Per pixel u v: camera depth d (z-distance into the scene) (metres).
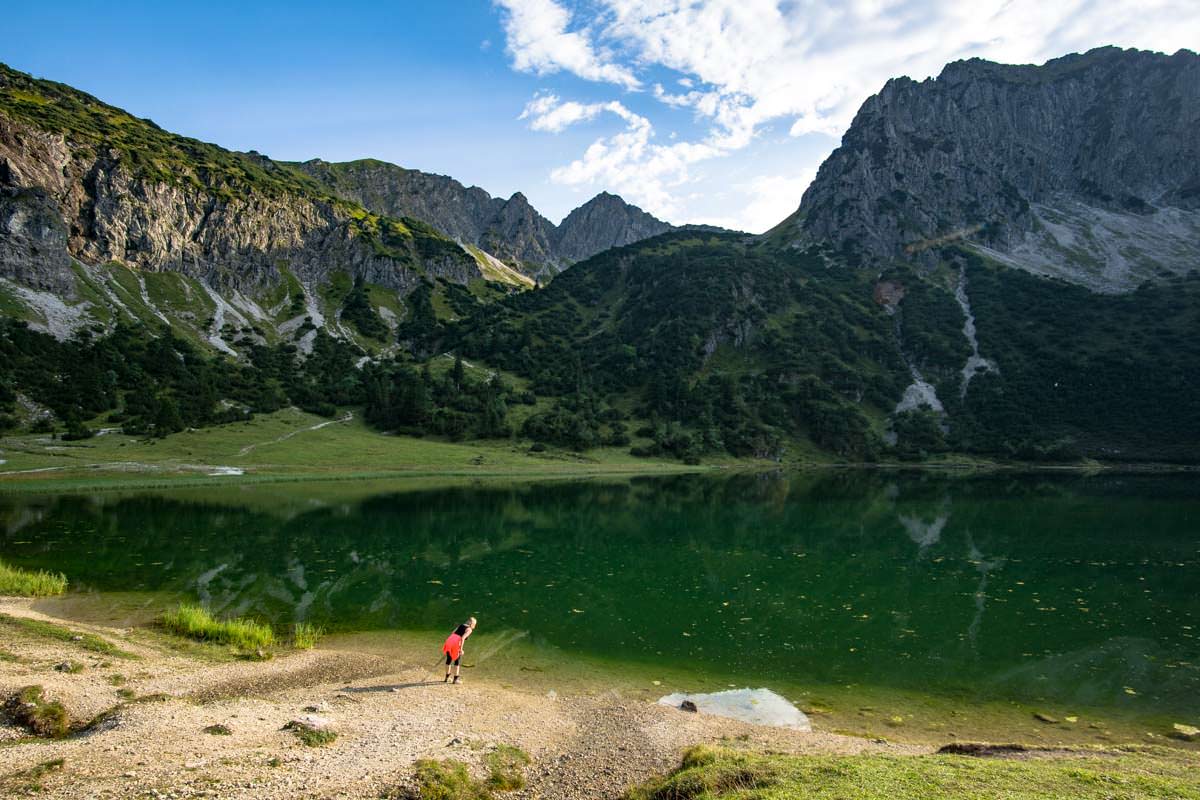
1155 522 66.25
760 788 13.27
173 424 126.75
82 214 199.25
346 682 23.47
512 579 41.91
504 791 15.21
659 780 15.45
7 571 36.22
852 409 184.75
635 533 61.47
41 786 12.98
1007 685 24.09
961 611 34.38
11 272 166.38
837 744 18.19
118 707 18.42
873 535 60.25
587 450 157.12
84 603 33.50
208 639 28.00
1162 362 176.50
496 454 143.88
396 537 57.03
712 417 177.00
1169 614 33.69
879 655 27.45
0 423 113.06
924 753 17.31
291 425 148.38
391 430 158.25
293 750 16.02
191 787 13.34
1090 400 175.75
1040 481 119.62
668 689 23.58
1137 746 18.33
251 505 74.56
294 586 38.88
